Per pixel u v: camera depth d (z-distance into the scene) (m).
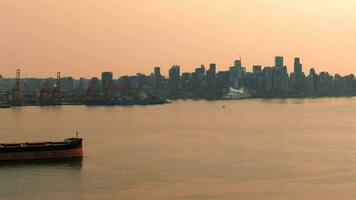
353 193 144.12
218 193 144.12
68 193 145.25
